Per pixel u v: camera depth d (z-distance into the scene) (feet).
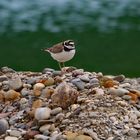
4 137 47.24
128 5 237.25
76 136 45.09
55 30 183.01
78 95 50.16
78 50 150.51
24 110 50.08
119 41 162.40
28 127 48.16
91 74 55.52
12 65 137.69
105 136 45.57
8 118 49.83
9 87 53.47
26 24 196.03
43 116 47.91
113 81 54.34
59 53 56.70
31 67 134.92
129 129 46.44
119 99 50.19
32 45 159.63
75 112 47.85
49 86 52.37
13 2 248.93
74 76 54.60
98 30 180.75
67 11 223.51
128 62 137.49
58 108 48.52
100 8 229.86
